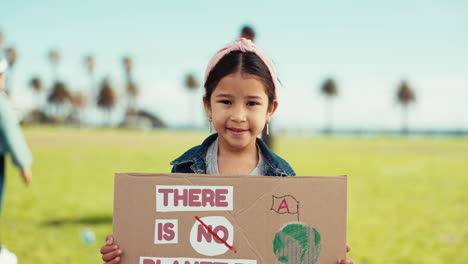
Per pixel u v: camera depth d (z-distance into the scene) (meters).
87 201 6.82
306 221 1.61
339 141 38.22
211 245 1.61
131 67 71.88
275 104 1.85
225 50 1.74
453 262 3.77
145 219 1.63
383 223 5.40
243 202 1.62
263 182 1.62
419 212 6.14
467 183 9.40
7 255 2.69
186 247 1.61
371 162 14.98
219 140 1.89
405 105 75.62
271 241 1.60
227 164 1.88
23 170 3.03
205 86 1.82
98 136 37.75
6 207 6.21
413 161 15.47
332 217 1.61
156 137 37.56
